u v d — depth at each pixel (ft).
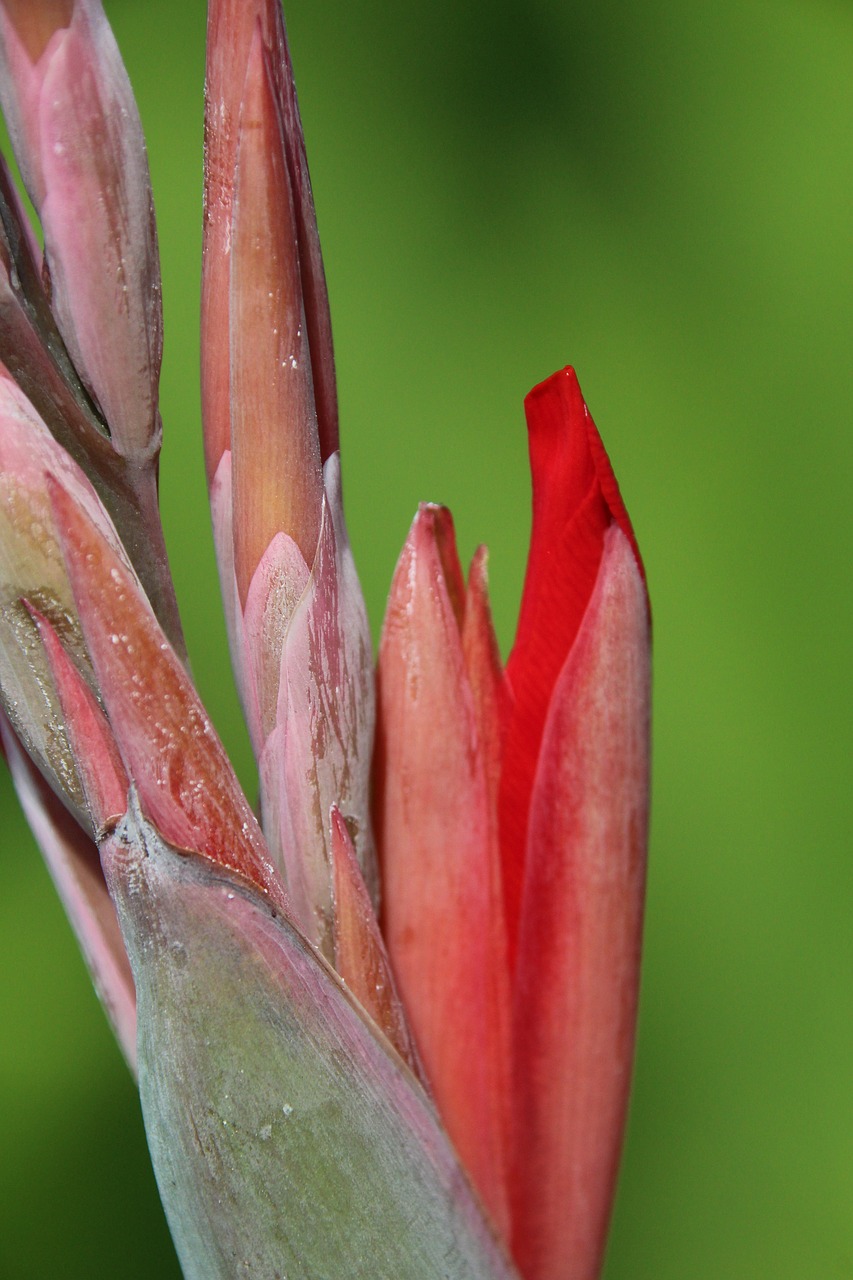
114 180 0.88
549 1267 0.90
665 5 1.89
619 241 1.77
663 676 1.60
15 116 0.88
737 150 1.84
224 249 0.90
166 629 0.89
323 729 0.89
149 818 0.86
